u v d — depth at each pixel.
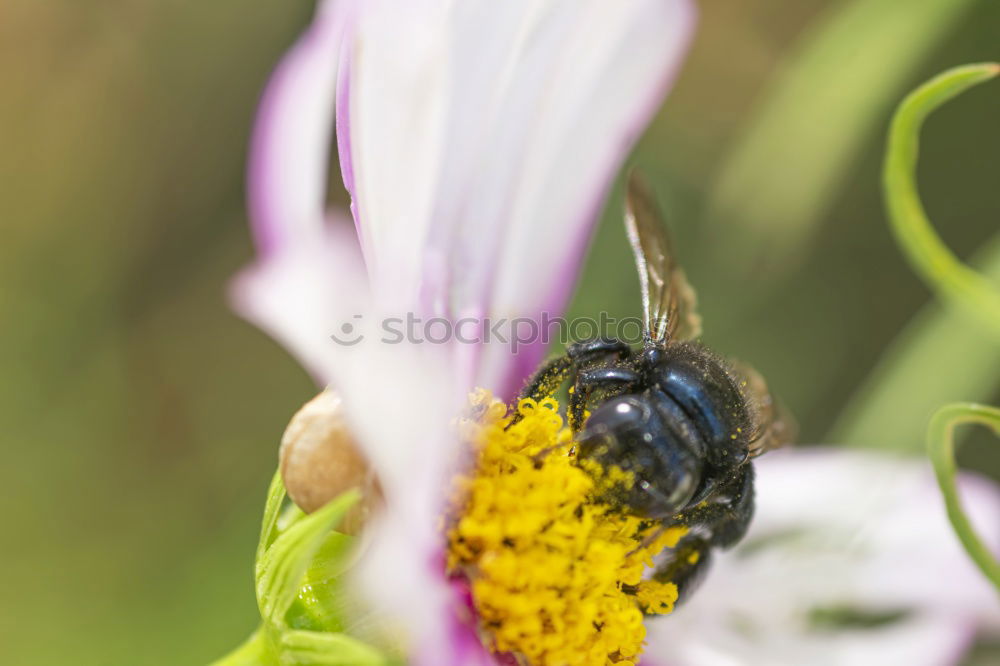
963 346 0.19
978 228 0.28
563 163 0.16
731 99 0.26
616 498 0.15
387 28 0.14
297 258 0.14
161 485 0.25
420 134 0.15
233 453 0.26
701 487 0.15
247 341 0.27
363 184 0.14
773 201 0.20
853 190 0.27
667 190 0.25
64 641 0.22
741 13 0.26
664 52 0.16
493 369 0.16
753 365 0.25
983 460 0.26
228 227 0.27
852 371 0.26
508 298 0.16
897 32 0.20
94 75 0.27
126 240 0.27
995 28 0.25
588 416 0.15
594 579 0.15
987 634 0.19
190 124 0.27
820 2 0.26
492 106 0.16
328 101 0.14
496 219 0.16
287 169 0.14
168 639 0.22
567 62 0.16
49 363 0.25
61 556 0.23
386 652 0.14
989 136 0.27
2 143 0.27
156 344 0.26
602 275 0.23
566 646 0.15
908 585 0.18
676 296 0.16
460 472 0.15
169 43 0.27
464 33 0.15
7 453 0.24
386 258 0.15
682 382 0.15
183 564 0.23
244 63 0.28
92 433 0.25
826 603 0.18
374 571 0.14
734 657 0.18
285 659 0.14
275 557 0.14
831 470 0.18
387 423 0.14
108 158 0.27
